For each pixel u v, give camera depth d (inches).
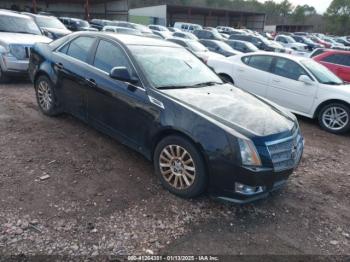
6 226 113.8
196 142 129.7
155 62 169.3
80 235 113.3
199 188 134.6
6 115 221.9
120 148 184.7
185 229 122.3
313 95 287.3
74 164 162.6
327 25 3540.8
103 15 1841.8
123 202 135.1
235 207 139.3
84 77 181.0
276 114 152.4
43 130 200.5
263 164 125.3
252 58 334.3
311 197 157.1
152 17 1779.0
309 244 121.5
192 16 2320.4
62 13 1738.4
